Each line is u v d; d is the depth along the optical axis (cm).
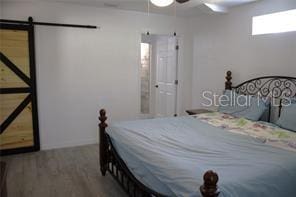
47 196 273
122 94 475
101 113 313
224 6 411
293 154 216
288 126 298
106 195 276
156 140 251
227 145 240
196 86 524
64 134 435
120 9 452
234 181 165
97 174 328
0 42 374
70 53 424
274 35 354
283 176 183
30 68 394
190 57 539
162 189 187
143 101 699
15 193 279
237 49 416
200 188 145
